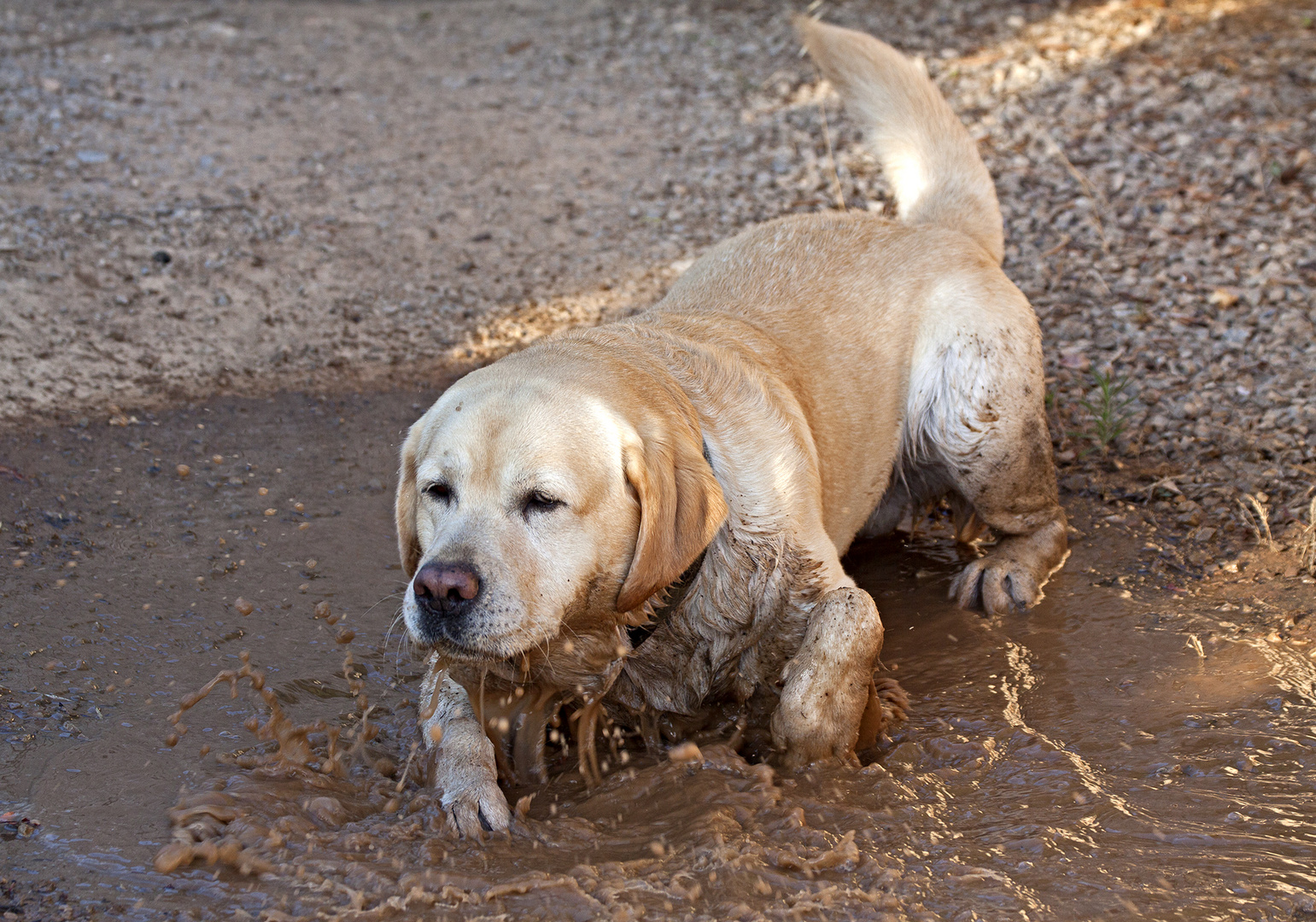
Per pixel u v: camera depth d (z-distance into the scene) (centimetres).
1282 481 459
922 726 328
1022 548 425
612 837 277
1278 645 359
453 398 299
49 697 322
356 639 366
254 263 638
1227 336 570
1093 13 976
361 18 1118
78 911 239
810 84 905
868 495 406
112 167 725
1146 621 383
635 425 294
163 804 278
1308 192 686
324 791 289
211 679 339
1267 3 951
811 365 383
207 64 939
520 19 1114
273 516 441
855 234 434
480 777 287
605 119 867
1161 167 729
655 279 648
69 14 1034
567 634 296
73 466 460
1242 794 286
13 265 593
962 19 996
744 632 328
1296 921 237
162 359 553
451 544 271
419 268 657
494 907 243
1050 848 264
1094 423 517
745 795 287
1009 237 674
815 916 239
